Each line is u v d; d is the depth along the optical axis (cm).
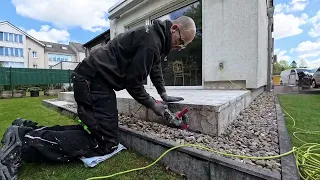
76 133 137
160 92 197
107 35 983
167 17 463
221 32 356
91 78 139
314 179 102
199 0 396
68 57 3156
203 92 304
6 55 2495
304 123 227
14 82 1056
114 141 148
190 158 122
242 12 330
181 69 436
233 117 204
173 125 177
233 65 345
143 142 155
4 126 252
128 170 130
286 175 95
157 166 136
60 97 555
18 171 125
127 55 140
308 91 799
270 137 160
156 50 134
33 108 438
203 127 162
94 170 131
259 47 342
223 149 131
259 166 107
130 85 138
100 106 140
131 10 560
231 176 104
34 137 126
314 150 142
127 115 242
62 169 133
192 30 145
